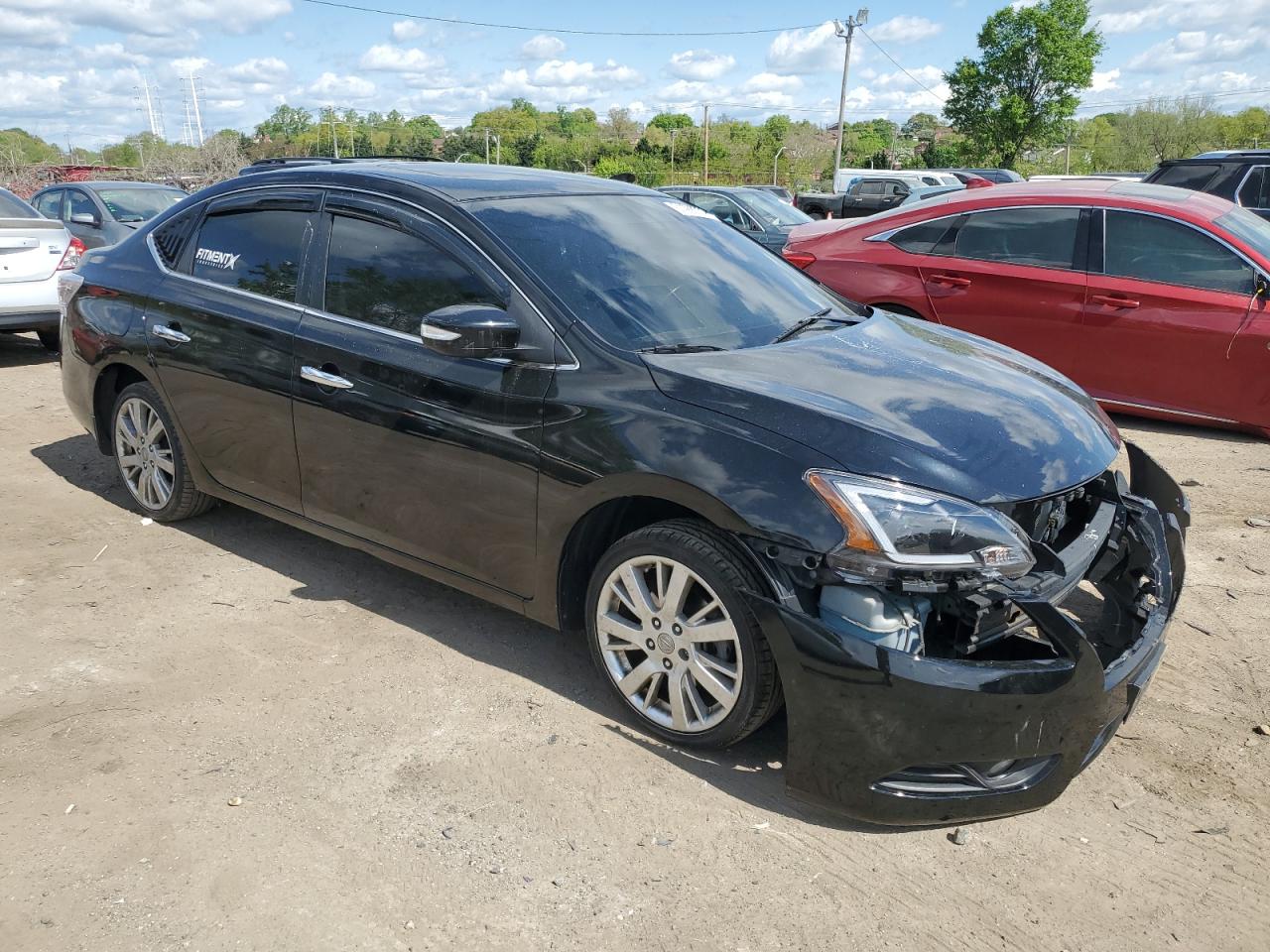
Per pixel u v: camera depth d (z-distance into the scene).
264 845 2.64
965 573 2.62
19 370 8.41
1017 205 6.86
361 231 3.78
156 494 4.73
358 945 2.33
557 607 3.29
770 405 2.88
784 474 2.72
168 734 3.13
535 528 3.23
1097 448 3.14
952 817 2.66
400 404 3.50
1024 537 2.71
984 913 2.48
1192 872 2.63
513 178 4.02
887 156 74.62
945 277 7.01
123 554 4.48
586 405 3.08
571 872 2.58
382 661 3.59
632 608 3.09
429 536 3.58
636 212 4.04
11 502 5.12
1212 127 60.41
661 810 2.83
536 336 3.24
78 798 2.81
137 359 4.48
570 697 3.38
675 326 3.39
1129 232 6.52
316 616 3.93
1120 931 2.43
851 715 2.62
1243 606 4.13
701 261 3.89
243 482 4.25
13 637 3.72
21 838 2.65
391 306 3.62
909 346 3.67
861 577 2.61
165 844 2.64
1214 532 4.93
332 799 2.83
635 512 3.21
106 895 2.46
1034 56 56.06
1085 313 6.58
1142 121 61.47
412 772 2.96
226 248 4.25
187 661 3.57
